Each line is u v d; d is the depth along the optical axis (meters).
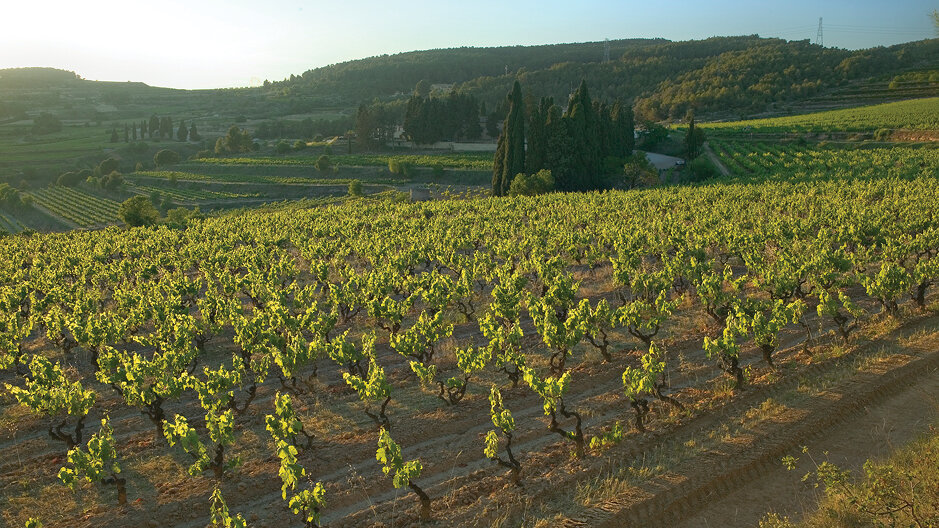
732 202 52.75
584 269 34.47
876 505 10.49
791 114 170.12
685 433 14.88
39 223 106.38
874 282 21.52
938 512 10.45
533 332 23.61
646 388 14.72
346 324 26.61
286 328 21.72
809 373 17.62
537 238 36.47
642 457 13.93
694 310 25.06
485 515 12.03
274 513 12.58
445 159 122.81
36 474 14.56
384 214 60.97
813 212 44.41
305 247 41.44
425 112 143.62
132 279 37.53
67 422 17.47
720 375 18.19
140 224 72.00
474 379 19.08
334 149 154.62
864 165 75.94
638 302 21.05
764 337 17.53
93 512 12.85
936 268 22.42
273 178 125.31
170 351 18.86
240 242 50.97
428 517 12.08
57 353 24.08
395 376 19.75
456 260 32.97
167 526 12.43
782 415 15.09
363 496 13.10
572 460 13.97
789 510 11.80
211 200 113.62
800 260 27.02
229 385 16.70
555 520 11.69
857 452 13.46
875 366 17.50
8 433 16.91
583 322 18.98
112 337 21.67
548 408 13.90
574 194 67.38
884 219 36.84
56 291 28.59
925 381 16.52
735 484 12.67
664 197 58.28
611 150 96.19
